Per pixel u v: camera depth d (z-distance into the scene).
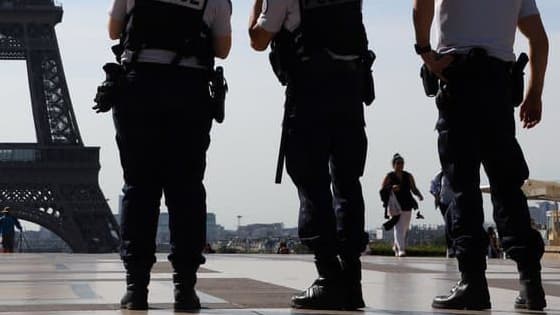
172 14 13.05
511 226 13.73
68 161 162.75
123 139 13.23
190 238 13.53
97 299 15.29
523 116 14.44
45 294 16.56
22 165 162.50
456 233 13.73
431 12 13.26
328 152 13.29
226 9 13.40
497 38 13.48
